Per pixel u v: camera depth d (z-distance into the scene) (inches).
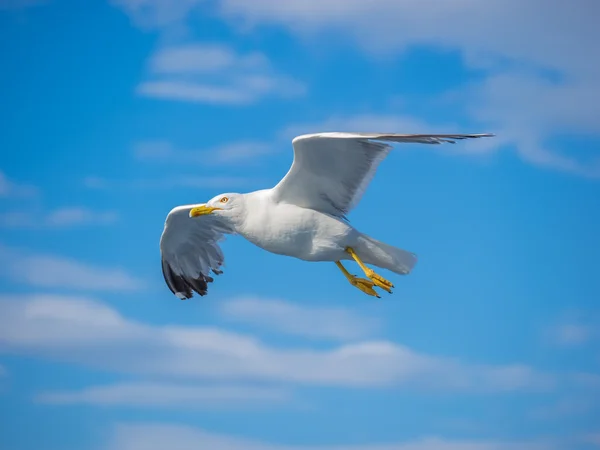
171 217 685.9
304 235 590.2
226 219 605.6
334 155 561.0
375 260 598.9
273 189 593.3
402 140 525.0
